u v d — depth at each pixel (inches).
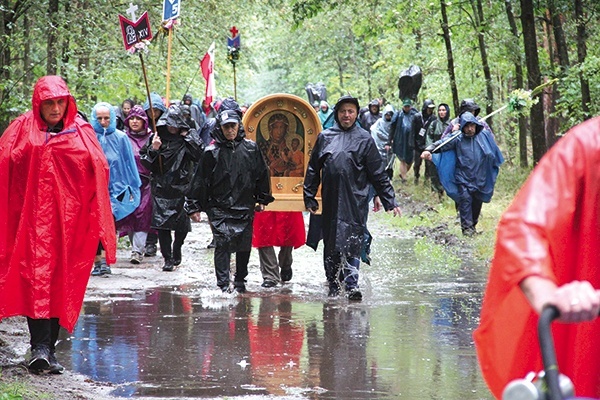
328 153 613.9
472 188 943.7
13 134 401.4
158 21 1326.3
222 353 456.4
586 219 166.2
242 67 2375.7
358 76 2586.1
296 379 405.4
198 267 767.7
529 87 1219.9
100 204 405.1
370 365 431.8
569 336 181.5
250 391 385.1
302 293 641.0
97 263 714.8
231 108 657.0
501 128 1739.7
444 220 1105.4
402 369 423.8
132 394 378.6
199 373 415.8
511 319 161.0
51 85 398.6
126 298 617.3
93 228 403.5
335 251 610.2
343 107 617.3
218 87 2241.6
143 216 780.6
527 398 131.5
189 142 735.1
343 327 520.7
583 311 133.3
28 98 1011.9
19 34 1095.0
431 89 1776.6
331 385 395.5
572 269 170.7
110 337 492.4
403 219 1119.0
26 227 397.7
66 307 398.6
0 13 999.6
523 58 1379.2
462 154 947.3
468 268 753.0
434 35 1552.7
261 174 634.8
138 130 799.1
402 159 1589.6
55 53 1160.2
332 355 452.4
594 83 1167.6
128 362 435.8
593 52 1203.9
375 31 1526.8
